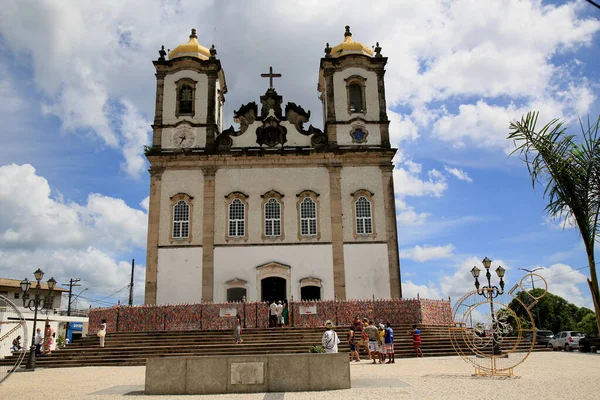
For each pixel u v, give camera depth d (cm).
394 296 3691
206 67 4141
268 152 3938
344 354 1463
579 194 1109
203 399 1310
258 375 1437
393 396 1268
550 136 1149
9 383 1772
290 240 3797
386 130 4062
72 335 5100
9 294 5734
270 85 4209
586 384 1432
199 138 4012
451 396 1254
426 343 2842
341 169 3947
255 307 3156
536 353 2936
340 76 4166
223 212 3847
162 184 3894
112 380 1827
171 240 3778
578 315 7300
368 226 3850
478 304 1862
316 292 3716
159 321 3123
